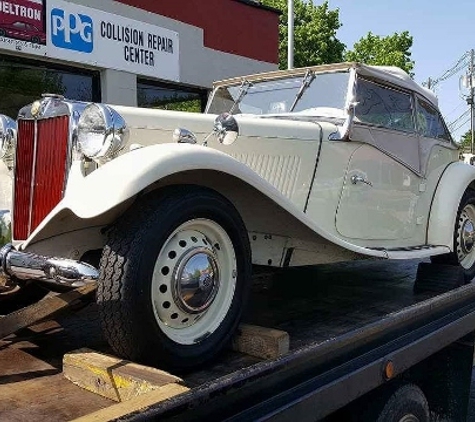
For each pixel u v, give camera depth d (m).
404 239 3.93
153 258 2.00
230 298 2.29
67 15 6.93
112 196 1.93
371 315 2.92
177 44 8.53
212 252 2.22
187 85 8.90
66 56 6.96
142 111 2.61
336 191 3.40
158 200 2.06
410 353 2.43
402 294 3.50
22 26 6.45
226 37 9.47
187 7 8.66
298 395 1.86
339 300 3.30
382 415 2.32
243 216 2.69
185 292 2.12
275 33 10.59
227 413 1.63
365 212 3.60
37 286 2.77
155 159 2.02
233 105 4.07
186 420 1.49
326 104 3.60
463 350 3.01
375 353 2.27
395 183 3.80
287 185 3.18
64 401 1.79
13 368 2.09
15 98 6.79
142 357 2.01
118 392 1.79
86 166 2.26
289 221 2.67
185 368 2.10
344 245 2.90
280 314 2.95
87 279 2.08
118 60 7.61
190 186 2.18
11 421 1.63
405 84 3.97
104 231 2.29
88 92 7.54
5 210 2.69
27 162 2.43
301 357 1.86
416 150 3.98
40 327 2.59
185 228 2.16
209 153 2.16
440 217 4.05
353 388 2.08
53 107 2.34
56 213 2.08
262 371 1.71
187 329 2.17
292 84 3.82
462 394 2.93
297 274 3.98
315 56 20.62
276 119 3.30
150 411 1.39
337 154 3.38
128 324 1.96
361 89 3.59
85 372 1.90
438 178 4.22
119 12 7.58
